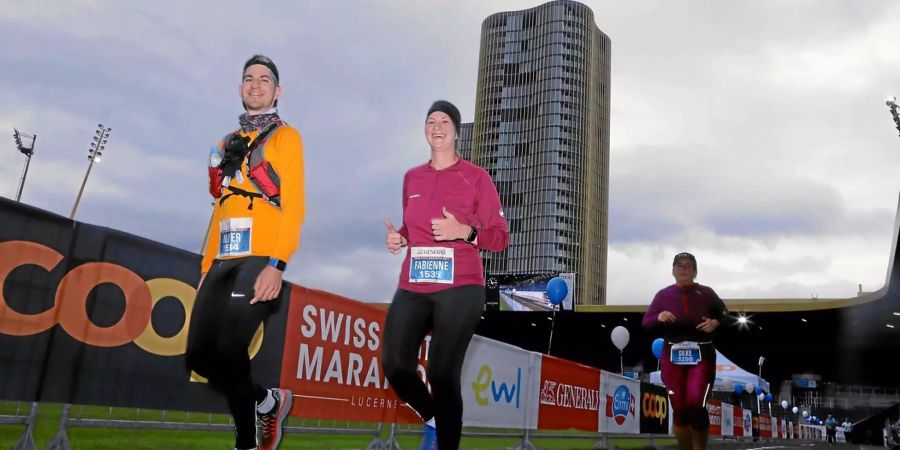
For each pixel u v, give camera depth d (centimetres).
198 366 281
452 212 314
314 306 489
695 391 529
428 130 330
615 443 1182
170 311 388
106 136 3375
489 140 12112
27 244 312
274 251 281
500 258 11425
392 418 578
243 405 289
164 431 664
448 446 302
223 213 296
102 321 347
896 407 7625
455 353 295
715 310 534
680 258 541
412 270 309
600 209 11994
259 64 308
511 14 12725
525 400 750
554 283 1526
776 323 4872
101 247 348
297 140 299
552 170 11444
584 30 12281
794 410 5844
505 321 6150
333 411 506
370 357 550
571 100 11812
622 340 2055
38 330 316
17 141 3681
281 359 457
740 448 1248
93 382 341
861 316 4394
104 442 521
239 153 294
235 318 275
